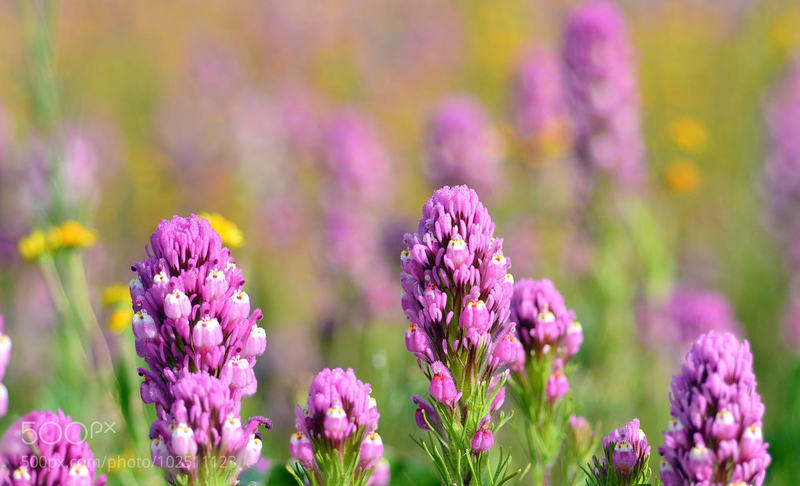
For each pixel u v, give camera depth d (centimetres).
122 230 184
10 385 126
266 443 109
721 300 125
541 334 72
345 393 66
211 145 200
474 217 67
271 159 194
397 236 152
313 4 281
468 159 150
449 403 67
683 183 151
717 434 64
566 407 73
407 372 103
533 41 256
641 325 119
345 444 66
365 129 160
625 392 113
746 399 64
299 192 188
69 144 102
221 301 66
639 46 241
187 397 65
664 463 65
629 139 128
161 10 270
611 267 120
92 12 263
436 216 67
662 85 227
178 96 222
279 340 136
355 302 139
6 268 136
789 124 160
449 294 67
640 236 123
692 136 164
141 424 78
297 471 68
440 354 68
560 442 73
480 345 67
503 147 166
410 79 261
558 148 159
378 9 287
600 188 126
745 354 65
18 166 135
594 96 127
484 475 69
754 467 64
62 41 254
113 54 253
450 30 275
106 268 133
